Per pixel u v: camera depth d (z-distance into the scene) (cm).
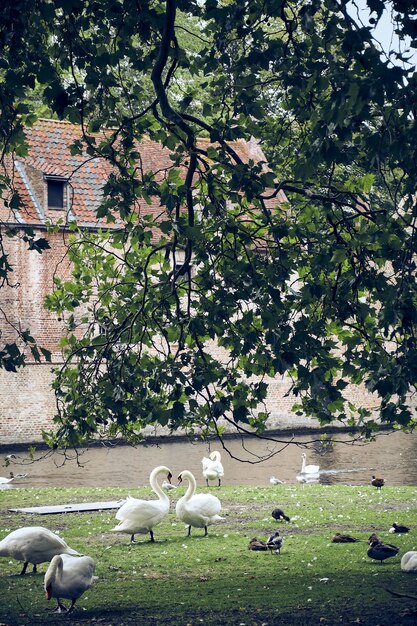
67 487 3375
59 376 1777
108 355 1648
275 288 1527
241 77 1514
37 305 5009
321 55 1445
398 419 1373
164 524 2317
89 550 1956
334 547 1961
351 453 4441
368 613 1345
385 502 2627
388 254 1439
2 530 2188
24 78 1396
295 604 1423
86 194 5153
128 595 1530
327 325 1653
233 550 1945
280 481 3312
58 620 1356
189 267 1545
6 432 4978
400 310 1337
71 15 1448
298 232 1546
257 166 1432
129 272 1814
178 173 1616
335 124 1062
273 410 5609
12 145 1520
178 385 1503
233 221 1552
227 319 1520
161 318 1655
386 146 1120
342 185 1666
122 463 4162
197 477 3675
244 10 1367
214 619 1338
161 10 1538
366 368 1487
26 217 4944
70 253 1839
